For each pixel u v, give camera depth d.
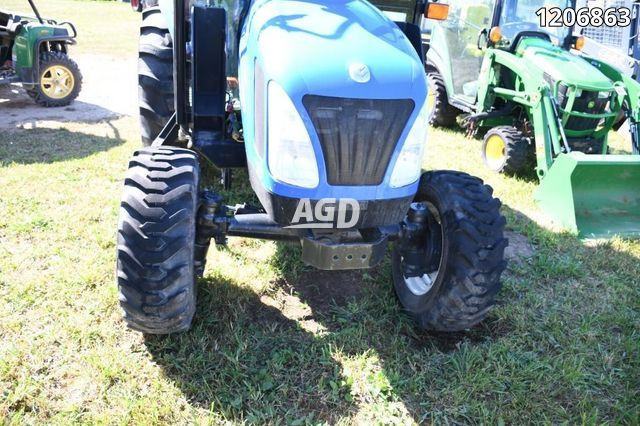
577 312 3.44
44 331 2.78
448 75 7.05
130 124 6.39
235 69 3.39
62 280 3.20
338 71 2.33
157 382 2.52
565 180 4.63
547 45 5.96
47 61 6.85
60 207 4.09
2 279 3.16
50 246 3.54
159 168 2.52
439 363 2.83
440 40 7.19
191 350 2.75
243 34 2.92
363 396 2.59
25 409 2.34
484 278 2.71
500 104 6.46
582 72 5.46
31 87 6.76
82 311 2.95
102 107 7.14
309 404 2.51
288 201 2.38
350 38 2.55
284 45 2.40
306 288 3.41
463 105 6.84
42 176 4.62
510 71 6.09
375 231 2.70
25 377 2.47
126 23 15.61
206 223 2.66
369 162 2.37
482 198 2.87
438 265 2.99
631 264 4.08
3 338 2.71
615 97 5.62
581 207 4.71
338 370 2.71
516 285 3.65
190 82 3.44
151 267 2.35
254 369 2.66
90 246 3.59
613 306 3.52
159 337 2.78
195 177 2.57
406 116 2.42
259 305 3.19
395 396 2.60
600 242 4.37
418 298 3.05
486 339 3.06
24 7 17.27
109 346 2.72
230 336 2.86
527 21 6.28
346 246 2.50
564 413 2.57
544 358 2.94
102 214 4.03
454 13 6.90
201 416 2.38
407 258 3.06
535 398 2.66
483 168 5.86
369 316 3.15
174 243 2.38
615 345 3.10
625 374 2.88
